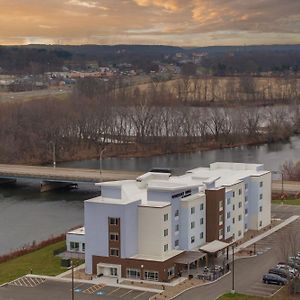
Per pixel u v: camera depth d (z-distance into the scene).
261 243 144.00
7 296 113.62
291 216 170.00
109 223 124.19
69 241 139.88
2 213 186.25
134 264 122.69
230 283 117.94
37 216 181.50
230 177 153.62
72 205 196.38
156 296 112.06
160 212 124.31
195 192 137.88
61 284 120.00
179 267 124.19
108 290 116.00
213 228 137.50
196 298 110.44
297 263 122.25
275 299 108.62
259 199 156.00
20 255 141.12
